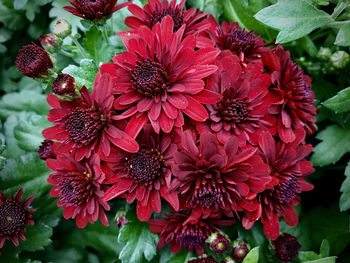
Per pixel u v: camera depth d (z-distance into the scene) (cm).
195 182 22
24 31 35
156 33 22
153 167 22
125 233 24
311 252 26
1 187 27
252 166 22
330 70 29
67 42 30
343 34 26
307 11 25
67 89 22
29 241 27
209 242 23
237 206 22
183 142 21
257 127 23
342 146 28
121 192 22
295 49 30
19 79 35
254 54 25
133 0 29
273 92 23
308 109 24
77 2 24
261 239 26
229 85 23
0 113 32
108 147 22
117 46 28
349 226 29
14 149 32
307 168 24
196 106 22
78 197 23
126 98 22
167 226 23
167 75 22
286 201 23
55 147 23
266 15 25
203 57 22
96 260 30
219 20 32
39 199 28
